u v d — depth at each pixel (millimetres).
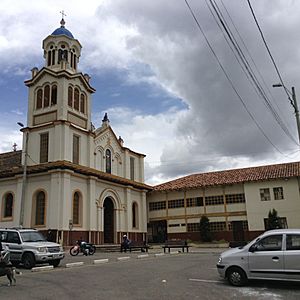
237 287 11234
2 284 12531
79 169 31922
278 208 36719
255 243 11617
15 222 31656
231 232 38844
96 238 33469
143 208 42406
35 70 36281
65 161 30344
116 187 38281
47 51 37188
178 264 18281
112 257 23781
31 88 35969
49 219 29984
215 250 31203
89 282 12641
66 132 32500
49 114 34188
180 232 41531
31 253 17344
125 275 14273
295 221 35781
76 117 35156
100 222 34375
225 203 39781
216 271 14969
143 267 17109
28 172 31781
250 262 11375
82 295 10250
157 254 25906
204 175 44375
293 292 10344
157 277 13547
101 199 35156
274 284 11617
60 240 29250
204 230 39094
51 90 34812
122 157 40812
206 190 41156
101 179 35531
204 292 10445
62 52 36906
